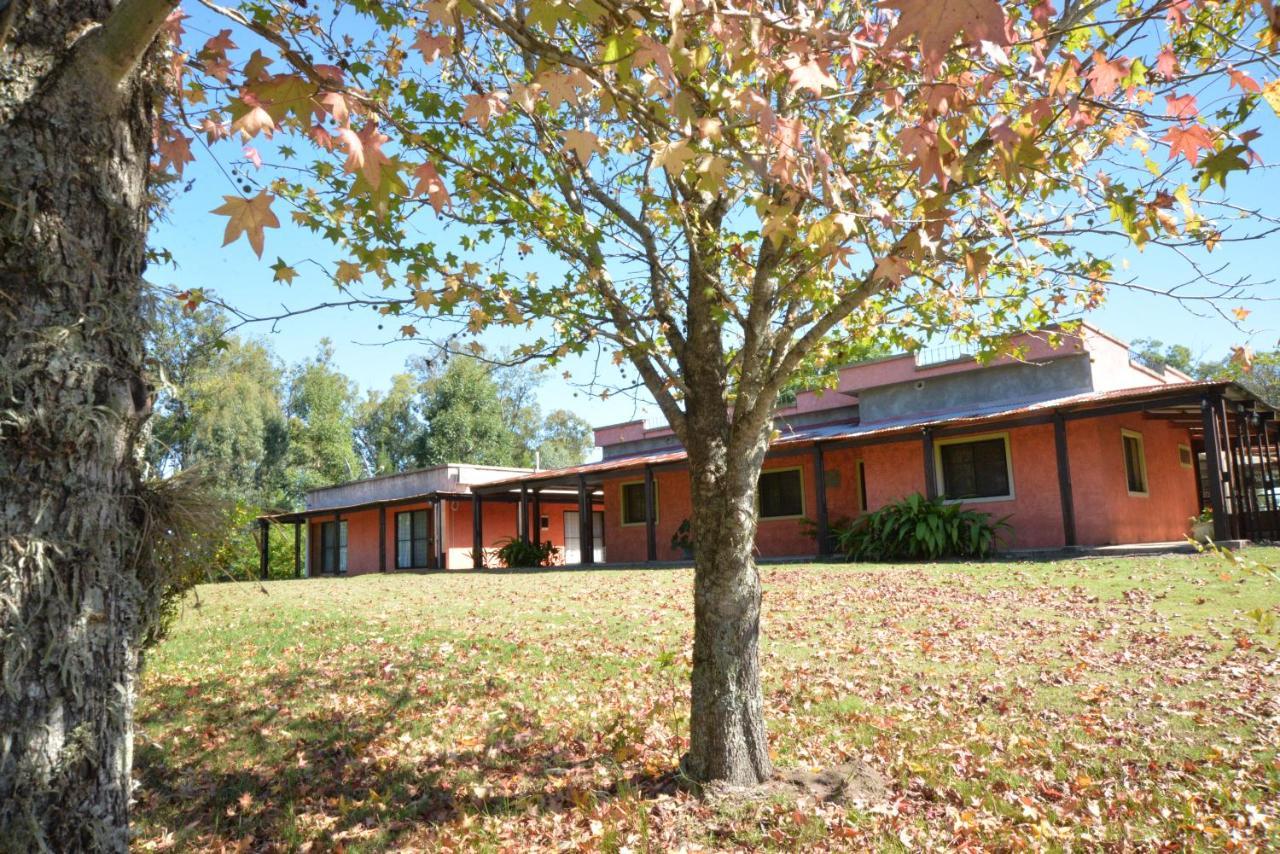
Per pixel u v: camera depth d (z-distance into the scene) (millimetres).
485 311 4090
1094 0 2986
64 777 1766
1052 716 5559
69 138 1871
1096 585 9914
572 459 56281
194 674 7559
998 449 15938
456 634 9039
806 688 6480
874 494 17375
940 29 1636
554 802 4551
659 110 2814
